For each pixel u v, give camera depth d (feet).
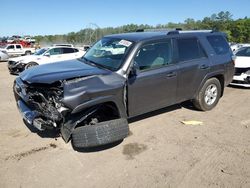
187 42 18.61
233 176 12.40
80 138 13.37
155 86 16.34
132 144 15.49
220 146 15.26
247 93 26.96
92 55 17.76
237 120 19.26
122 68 14.94
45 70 14.97
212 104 21.06
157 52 16.60
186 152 14.58
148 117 19.58
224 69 21.04
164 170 12.88
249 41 311.06
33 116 14.02
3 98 25.59
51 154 14.37
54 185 11.79
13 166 13.21
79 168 13.08
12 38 191.72
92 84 13.62
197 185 11.75
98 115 14.90
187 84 18.47
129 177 12.34
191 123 18.38
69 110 13.00
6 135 16.65
